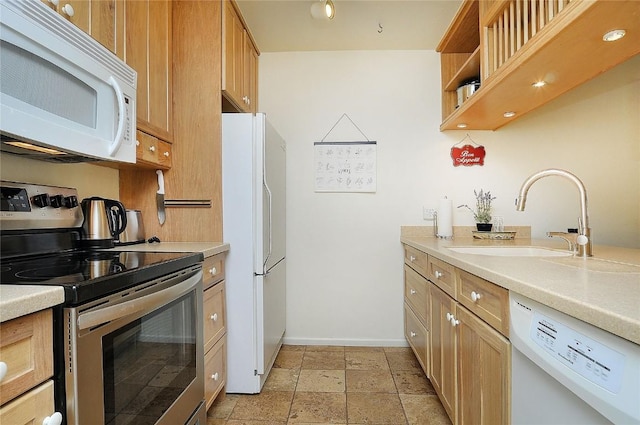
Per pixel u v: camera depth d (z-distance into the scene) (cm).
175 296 120
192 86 191
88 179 171
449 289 150
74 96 109
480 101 188
